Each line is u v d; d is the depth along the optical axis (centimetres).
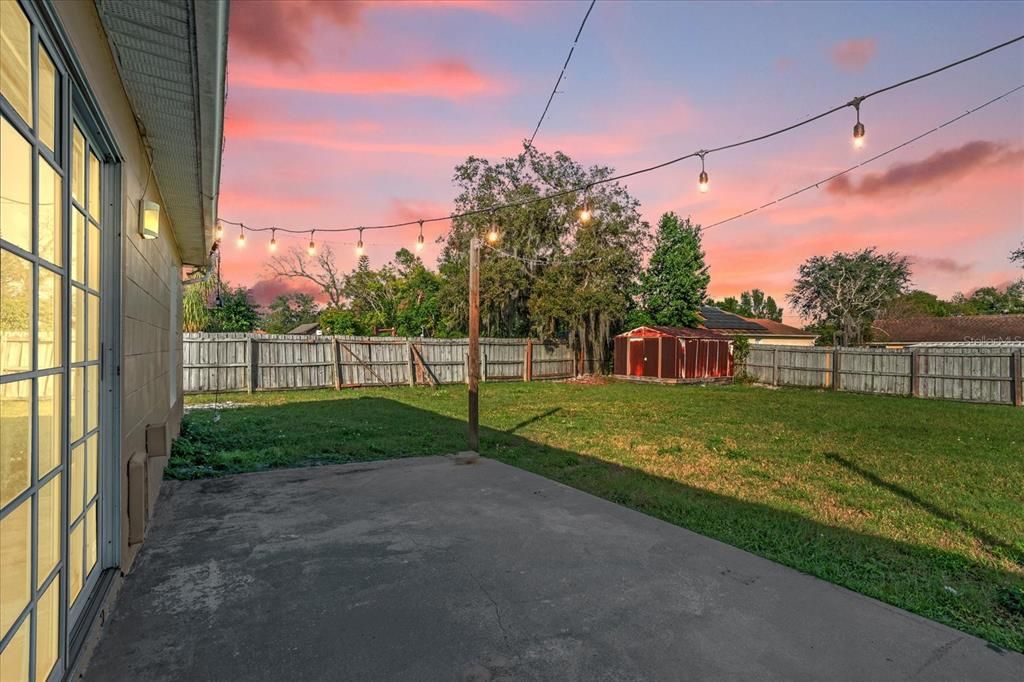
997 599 291
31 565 147
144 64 242
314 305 4741
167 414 540
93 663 199
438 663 208
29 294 146
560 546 336
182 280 784
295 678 195
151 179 390
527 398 1360
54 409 171
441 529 362
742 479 562
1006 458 686
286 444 666
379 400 1223
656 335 1934
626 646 224
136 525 280
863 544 373
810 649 227
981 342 2494
